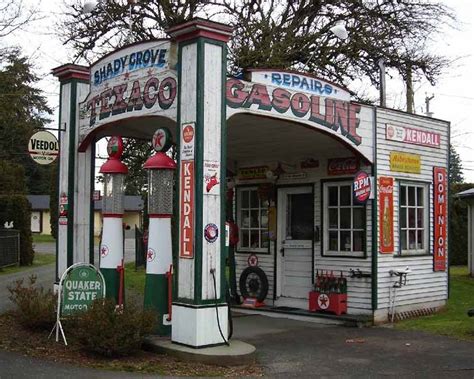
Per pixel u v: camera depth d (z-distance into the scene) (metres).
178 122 8.45
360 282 11.30
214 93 8.29
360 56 19.80
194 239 8.04
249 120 9.53
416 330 10.48
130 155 18.34
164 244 9.00
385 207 11.57
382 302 11.27
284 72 9.55
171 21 17.94
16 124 16.38
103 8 17.59
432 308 12.54
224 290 8.20
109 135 11.62
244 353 7.78
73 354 7.95
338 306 11.24
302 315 11.54
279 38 19.27
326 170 12.03
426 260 12.47
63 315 8.57
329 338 9.72
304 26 20.12
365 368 7.72
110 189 9.88
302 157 12.42
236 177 13.69
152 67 9.23
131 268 23.09
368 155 11.23
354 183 10.98
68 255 10.99
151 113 9.19
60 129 11.16
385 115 11.70
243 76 9.03
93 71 10.66
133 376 7.02
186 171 8.24
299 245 12.44
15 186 28.05
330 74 19.92
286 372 7.46
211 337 8.02
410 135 12.30
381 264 11.34
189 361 7.73
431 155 12.86
